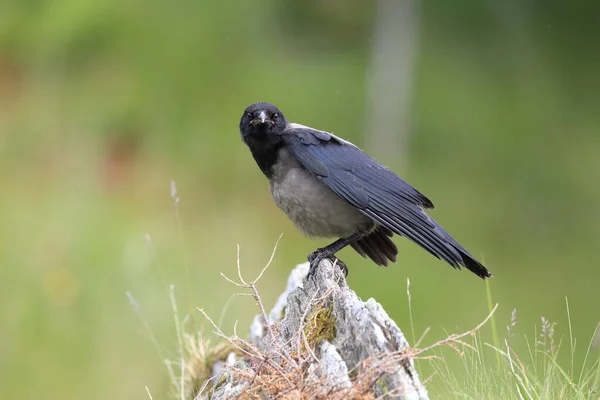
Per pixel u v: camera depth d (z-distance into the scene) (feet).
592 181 74.49
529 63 82.89
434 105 77.30
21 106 66.39
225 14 71.92
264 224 58.70
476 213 71.36
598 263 66.95
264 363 13.64
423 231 20.18
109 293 38.73
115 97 66.80
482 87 79.92
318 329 14.89
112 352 34.96
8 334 36.91
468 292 52.75
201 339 20.51
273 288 48.34
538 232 71.10
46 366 35.01
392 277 53.21
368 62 78.23
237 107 69.51
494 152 76.07
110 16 69.15
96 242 46.14
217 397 15.76
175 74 69.10
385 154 74.43
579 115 81.15
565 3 85.66
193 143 66.39
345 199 20.77
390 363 12.53
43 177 59.16
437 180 73.97
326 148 21.24
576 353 35.01
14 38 69.51
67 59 69.00
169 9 70.28
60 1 69.67
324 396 12.53
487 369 15.98
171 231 53.83
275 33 77.36
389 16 75.05
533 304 59.21
